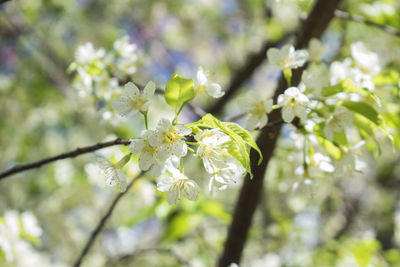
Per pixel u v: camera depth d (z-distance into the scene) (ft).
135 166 9.04
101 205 17.39
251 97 5.26
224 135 4.28
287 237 14.35
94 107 9.01
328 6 8.07
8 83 19.72
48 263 13.78
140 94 4.62
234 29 22.56
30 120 20.07
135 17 22.81
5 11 18.98
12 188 19.27
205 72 5.61
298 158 6.57
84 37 20.95
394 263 11.60
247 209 8.16
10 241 8.94
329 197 18.83
